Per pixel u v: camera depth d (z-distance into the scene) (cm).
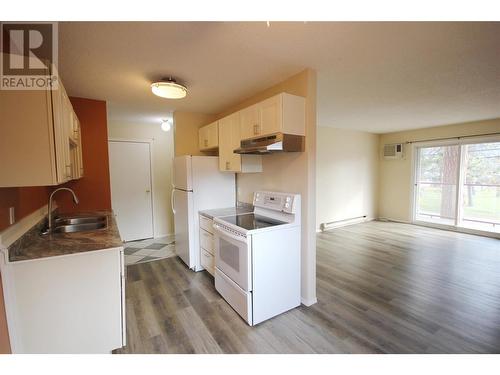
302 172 243
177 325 217
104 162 324
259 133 245
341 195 580
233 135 290
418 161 593
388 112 411
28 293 154
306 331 207
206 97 315
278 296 230
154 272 332
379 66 228
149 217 496
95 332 173
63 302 164
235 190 364
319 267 341
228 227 240
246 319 216
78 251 165
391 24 159
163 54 199
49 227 214
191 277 315
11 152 132
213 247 296
